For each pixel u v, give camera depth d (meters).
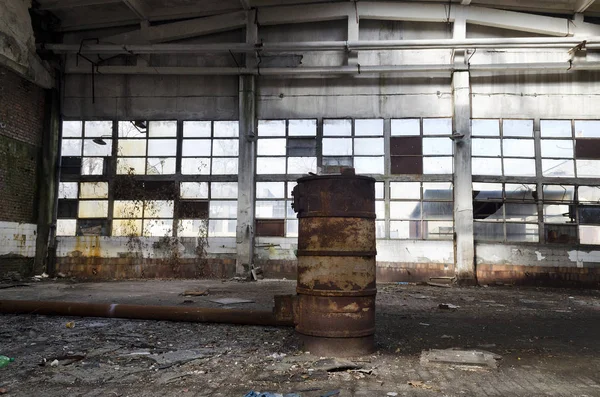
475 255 13.51
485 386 3.64
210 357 4.48
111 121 14.78
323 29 14.20
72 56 14.73
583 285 13.16
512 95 13.88
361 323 4.58
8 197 12.95
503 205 13.68
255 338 5.36
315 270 4.63
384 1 13.67
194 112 14.59
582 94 13.77
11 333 5.59
